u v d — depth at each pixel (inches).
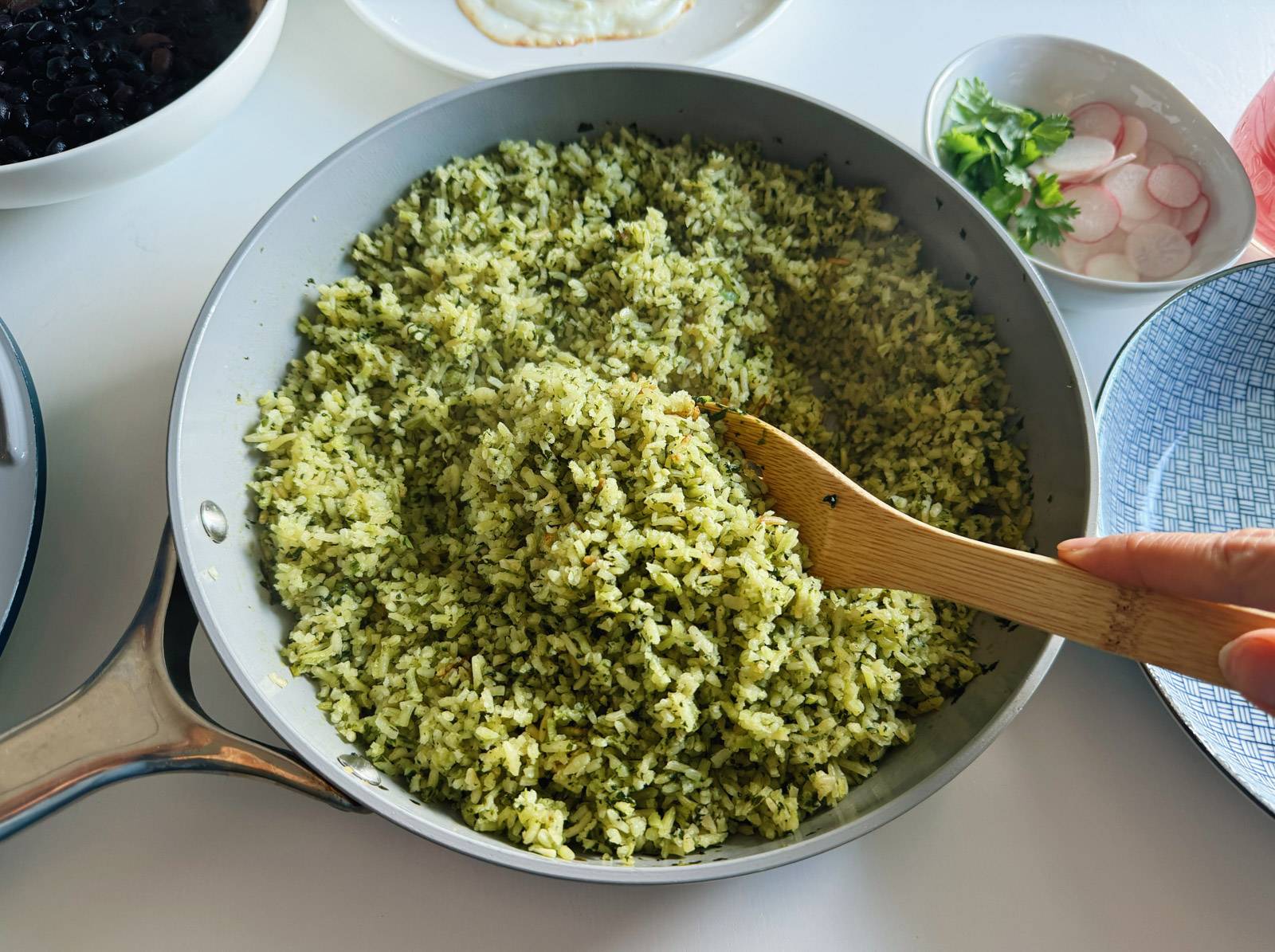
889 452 12.4
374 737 10.2
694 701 10.2
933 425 12.1
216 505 10.4
